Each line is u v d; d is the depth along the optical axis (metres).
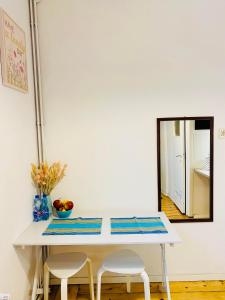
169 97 2.31
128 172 2.36
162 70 2.29
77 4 2.25
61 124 2.33
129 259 1.98
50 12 2.25
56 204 2.21
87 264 2.20
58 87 2.30
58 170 2.23
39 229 1.95
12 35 1.77
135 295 2.25
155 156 2.35
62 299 1.74
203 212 2.39
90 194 2.37
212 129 2.33
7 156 1.67
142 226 1.99
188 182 2.38
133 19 2.26
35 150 2.27
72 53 2.28
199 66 2.29
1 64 1.59
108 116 2.32
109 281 2.42
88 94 2.31
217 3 2.26
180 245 2.41
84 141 2.34
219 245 2.41
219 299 2.16
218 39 2.28
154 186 2.37
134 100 2.31
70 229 1.94
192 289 2.29
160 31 2.27
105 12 2.26
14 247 1.74
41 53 2.28
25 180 1.99
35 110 2.28
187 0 2.25
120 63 2.29
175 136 2.34
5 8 1.69
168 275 2.41
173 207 2.38
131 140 2.34
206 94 2.31
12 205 1.73
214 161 2.36
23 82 1.97
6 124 1.66
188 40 2.28
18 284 1.80
